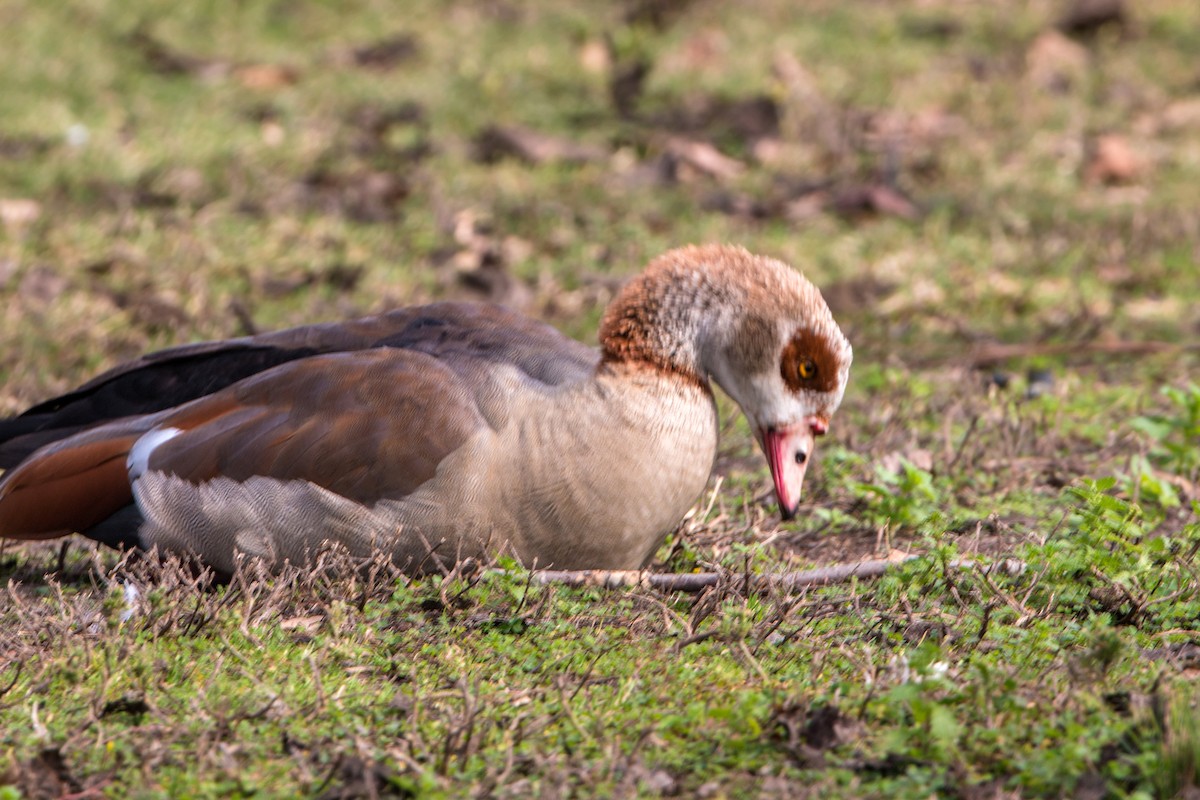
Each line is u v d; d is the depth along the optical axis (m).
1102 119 21.05
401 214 17.48
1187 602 8.23
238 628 7.86
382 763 6.55
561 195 18.12
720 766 6.51
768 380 9.03
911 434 11.72
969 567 8.51
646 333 8.84
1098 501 8.93
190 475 8.74
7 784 6.41
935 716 6.35
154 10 24.28
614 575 8.54
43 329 13.78
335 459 8.53
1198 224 17.17
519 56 23.12
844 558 9.61
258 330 13.80
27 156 18.47
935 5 25.95
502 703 7.12
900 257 16.38
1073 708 6.72
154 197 17.45
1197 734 6.16
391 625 8.12
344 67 22.67
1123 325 14.88
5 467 9.57
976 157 19.42
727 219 17.56
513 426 8.55
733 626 7.75
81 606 8.16
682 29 24.38
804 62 22.92
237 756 6.64
